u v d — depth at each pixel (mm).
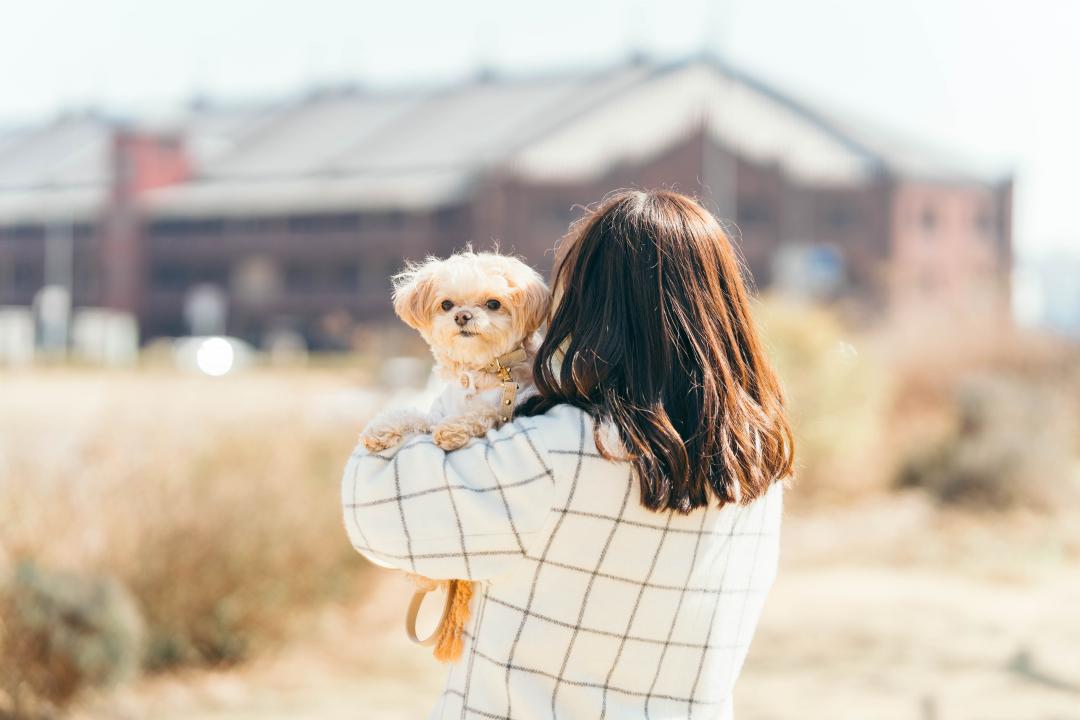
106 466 6824
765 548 1929
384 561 1795
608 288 1830
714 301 1839
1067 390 16797
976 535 11680
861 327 19859
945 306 19188
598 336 1799
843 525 12273
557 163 55438
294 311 60594
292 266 61281
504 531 1724
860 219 58656
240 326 61719
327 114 74750
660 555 1750
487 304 1980
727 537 1829
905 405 17547
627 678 1765
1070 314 34375
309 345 59875
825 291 51094
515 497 1723
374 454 1826
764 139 60250
